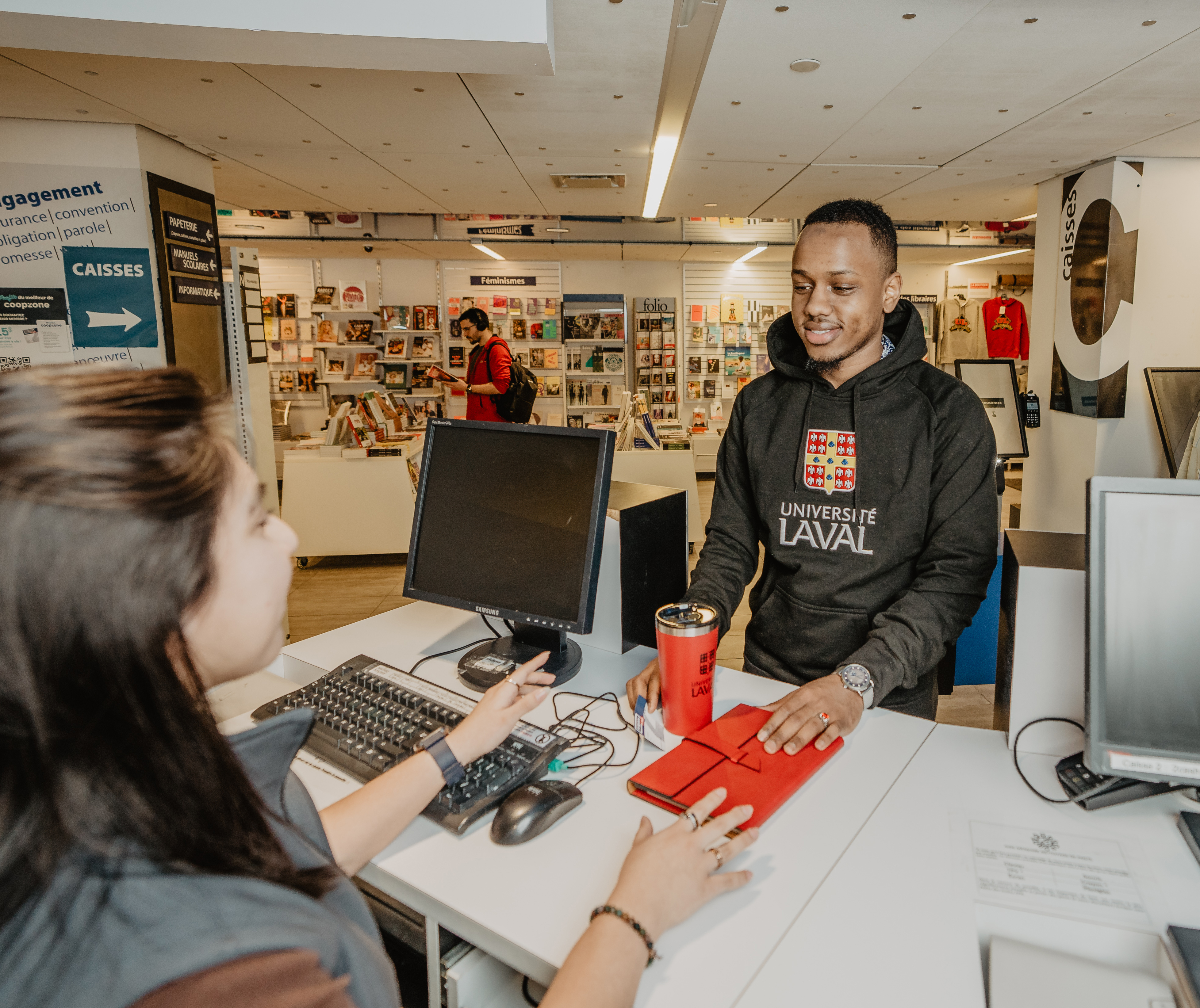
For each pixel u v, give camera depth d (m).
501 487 1.26
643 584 1.43
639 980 0.55
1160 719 0.77
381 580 4.61
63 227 3.33
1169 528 0.77
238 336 3.46
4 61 2.59
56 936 0.31
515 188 4.95
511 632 1.47
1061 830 0.82
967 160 4.27
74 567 0.31
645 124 3.50
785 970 0.63
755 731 1.01
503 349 5.52
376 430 5.12
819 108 3.32
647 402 6.54
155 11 1.89
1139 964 0.68
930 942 0.66
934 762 0.98
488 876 0.76
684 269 8.29
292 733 0.48
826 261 1.22
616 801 0.90
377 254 7.66
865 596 1.28
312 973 0.34
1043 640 0.98
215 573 0.37
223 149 3.84
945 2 2.29
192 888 0.34
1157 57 2.74
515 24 1.99
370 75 2.79
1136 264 4.32
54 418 0.32
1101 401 4.44
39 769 0.30
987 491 1.21
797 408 1.37
